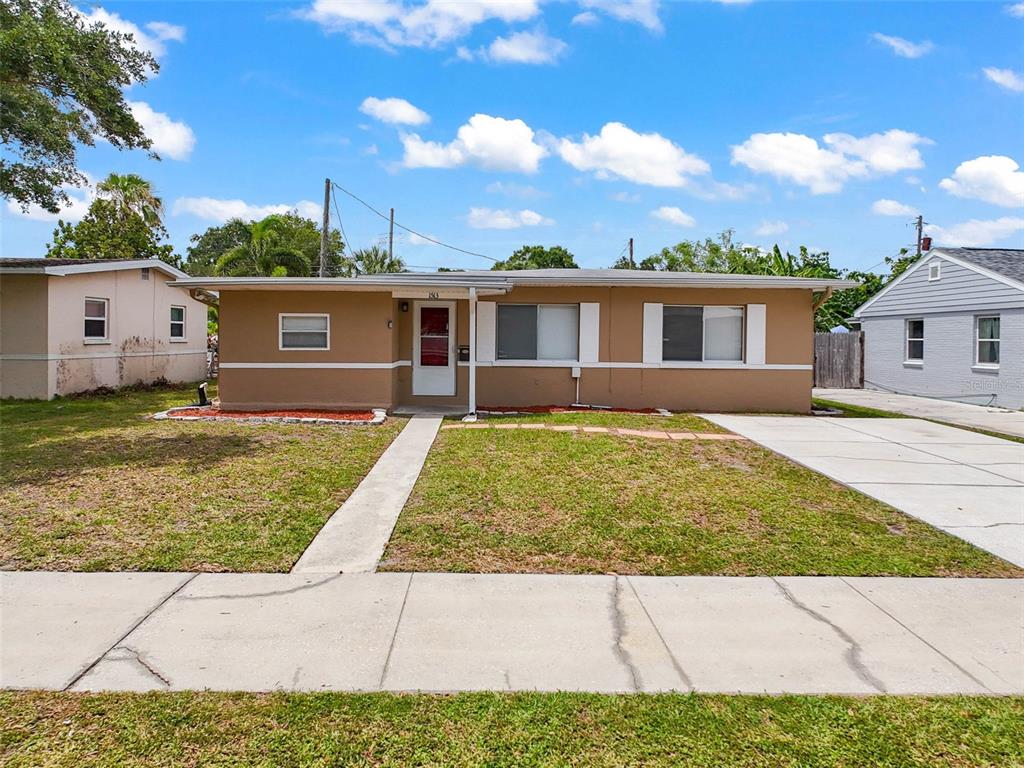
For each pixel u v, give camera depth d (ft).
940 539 17.15
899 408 47.83
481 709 9.54
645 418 35.09
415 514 18.54
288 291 36.17
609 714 9.46
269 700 9.70
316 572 14.69
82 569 14.55
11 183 43.14
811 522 18.42
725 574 14.94
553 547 16.38
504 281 36.52
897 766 8.39
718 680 10.46
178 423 32.09
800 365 40.73
